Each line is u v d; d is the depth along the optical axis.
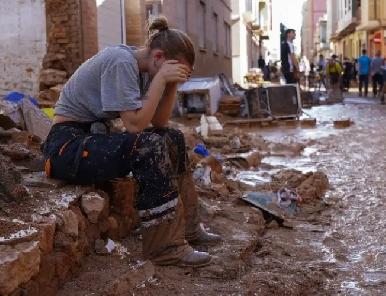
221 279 3.52
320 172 6.88
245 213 4.94
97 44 12.30
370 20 42.00
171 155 3.81
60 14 11.48
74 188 3.67
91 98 3.66
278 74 43.09
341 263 4.13
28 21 11.62
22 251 2.69
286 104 14.83
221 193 5.61
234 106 16.22
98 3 12.39
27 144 5.11
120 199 4.02
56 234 3.14
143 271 3.39
